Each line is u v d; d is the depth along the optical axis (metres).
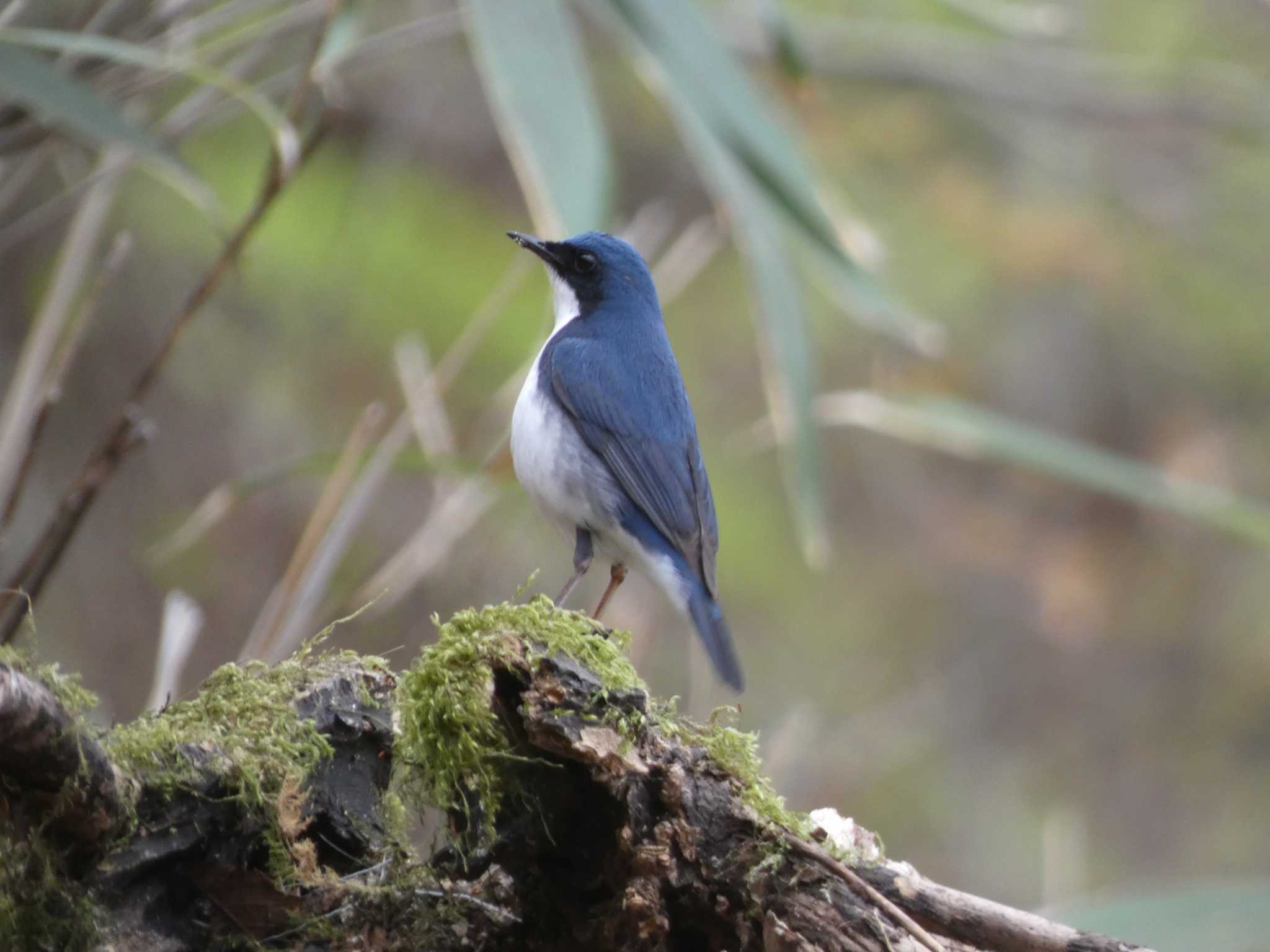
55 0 9.96
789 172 7.86
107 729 4.77
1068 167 19.53
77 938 4.54
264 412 15.16
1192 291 19.41
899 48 18.44
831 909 4.97
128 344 14.52
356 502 7.66
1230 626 18.84
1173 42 20.56
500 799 5.17
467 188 17.12
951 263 18.69
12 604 6.68
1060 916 8.00
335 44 7.97
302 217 15.29
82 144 8.66
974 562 18.89
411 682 5.16
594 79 18.53
